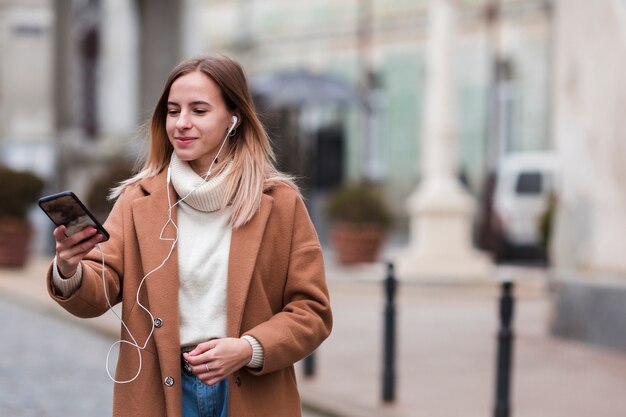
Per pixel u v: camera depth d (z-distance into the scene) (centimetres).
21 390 905
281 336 355
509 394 795
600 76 1303
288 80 2730
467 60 3275
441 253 1902
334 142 3638
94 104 2680
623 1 1270
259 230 365
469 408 887
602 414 875
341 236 2169
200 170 375
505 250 2514
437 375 1038
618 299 1202
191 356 341
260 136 377
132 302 363
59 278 344
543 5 3081
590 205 1305
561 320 1277
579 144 1331
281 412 370
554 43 3052
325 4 3797
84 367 1036
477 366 1092
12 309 1486
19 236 2036
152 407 359
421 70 3459
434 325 1390
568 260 1329
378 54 3609
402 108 3522
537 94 3102
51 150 2408
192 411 362
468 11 3275
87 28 2695
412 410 875
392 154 3541
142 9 2633
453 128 1925
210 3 4316
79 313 355
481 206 2642
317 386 973
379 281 1892
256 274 366
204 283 362
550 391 970
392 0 3566
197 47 2638
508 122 3192
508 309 796
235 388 358
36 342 1183
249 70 4109
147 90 2631
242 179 368
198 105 366
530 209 2494
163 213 365
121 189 386
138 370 360
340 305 1599
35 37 2502
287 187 380
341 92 2730
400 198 3500
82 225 338
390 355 909
